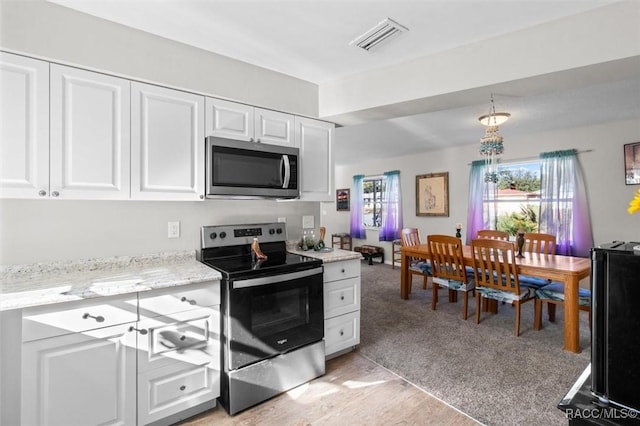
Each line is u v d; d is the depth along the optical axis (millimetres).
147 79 1920
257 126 2354
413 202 6234
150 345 1637
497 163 4980
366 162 7207
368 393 2053
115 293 1520
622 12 1680
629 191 3859
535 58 1906
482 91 2168
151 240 2121
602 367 823
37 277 1721
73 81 1678
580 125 4102
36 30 1598
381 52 2221
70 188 1662
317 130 2719
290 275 2080
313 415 1839
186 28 1904
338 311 2479
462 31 1968
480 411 1859
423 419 1797
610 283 805
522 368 2346
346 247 7723
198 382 1792
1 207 1674
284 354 2057
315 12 1768
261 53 2217
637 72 1857
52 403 1397
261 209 2643
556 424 1740
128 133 1832
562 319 3357
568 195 4262
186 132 2039
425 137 4676
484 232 4215
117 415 1549
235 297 1854
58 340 1407
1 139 1506
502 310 3689
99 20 1776
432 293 4055
